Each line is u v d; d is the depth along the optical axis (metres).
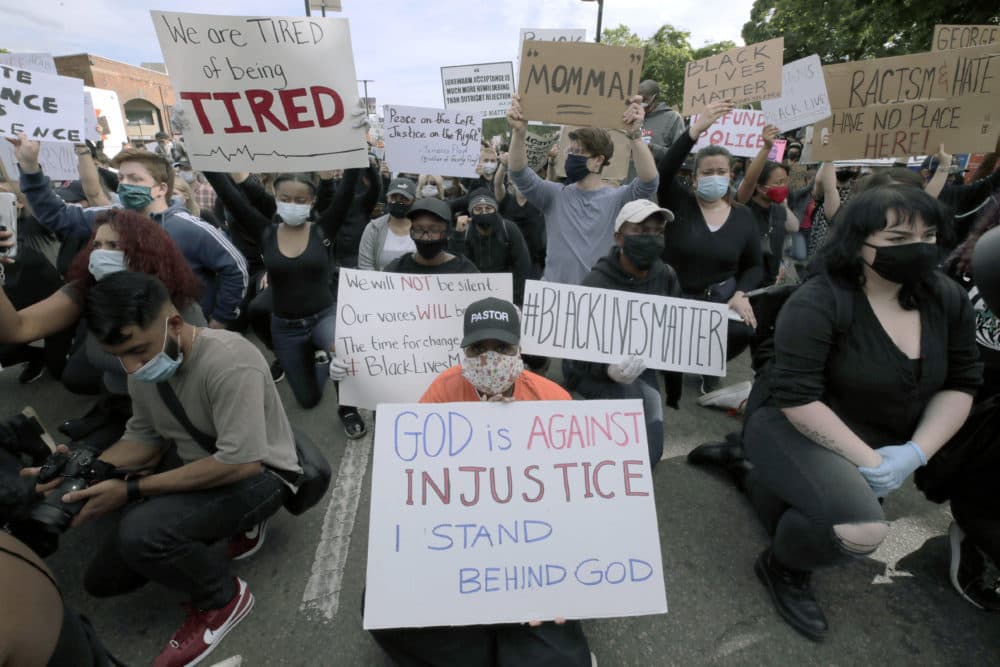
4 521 1.58
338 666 1.86
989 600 2.05
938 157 3.54
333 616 2.06
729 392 3.64
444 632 1.67
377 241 4.06
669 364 2.59
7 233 1.99
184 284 2.07
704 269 3.56
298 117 2.77
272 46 2.64
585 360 2.58
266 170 2.83
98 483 1.74
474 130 4.92
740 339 3.59
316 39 2.67
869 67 3.52
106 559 1.91
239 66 2.65
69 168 4.54
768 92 3.32
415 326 2.76
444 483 1.62
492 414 1.69
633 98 2.86
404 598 1.52
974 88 3.31
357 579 2.23
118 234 1.95
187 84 2.66
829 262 1.82
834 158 3.76
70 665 0.96
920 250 1.59
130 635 1.99
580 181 3.37
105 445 2.45
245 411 1.80
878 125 3.59
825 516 1.78
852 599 2.13
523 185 3.32
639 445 1.69
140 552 1.74
